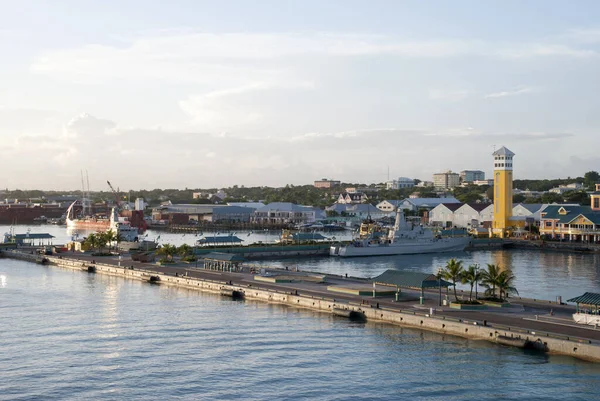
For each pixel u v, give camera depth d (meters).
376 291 134.12
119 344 104.75
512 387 82.75
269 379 87.31
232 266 182.50
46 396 81.69
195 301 141.50
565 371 87.44
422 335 107.06
